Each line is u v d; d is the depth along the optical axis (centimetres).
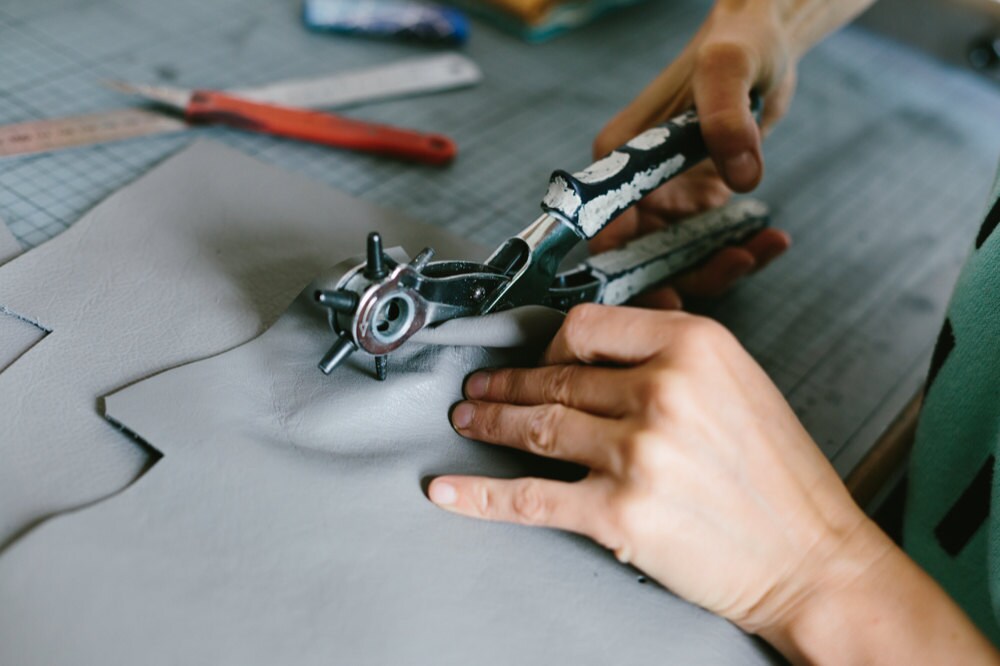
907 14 131
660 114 85
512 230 90
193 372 59
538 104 111
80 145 88
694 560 50
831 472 54
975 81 129
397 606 50
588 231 63
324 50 113
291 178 82
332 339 61
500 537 55
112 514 51
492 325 58
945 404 66
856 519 53
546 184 97
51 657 45
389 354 59
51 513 52
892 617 51
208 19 115
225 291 68
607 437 50
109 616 47
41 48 103
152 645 46
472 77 111
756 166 74
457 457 58
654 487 48
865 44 134
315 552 51
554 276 63
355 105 104
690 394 49
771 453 51
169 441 55
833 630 51
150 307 65
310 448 57
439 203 92
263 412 58
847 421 77
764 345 83
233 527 52
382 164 96
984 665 50
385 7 117
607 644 51
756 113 84
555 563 54
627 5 135
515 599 52
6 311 63
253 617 48
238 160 82
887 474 76
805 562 51
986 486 62
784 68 89
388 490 55
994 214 66
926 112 122
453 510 55
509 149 102
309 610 49
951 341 67
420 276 53
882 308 90
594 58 122
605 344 53
